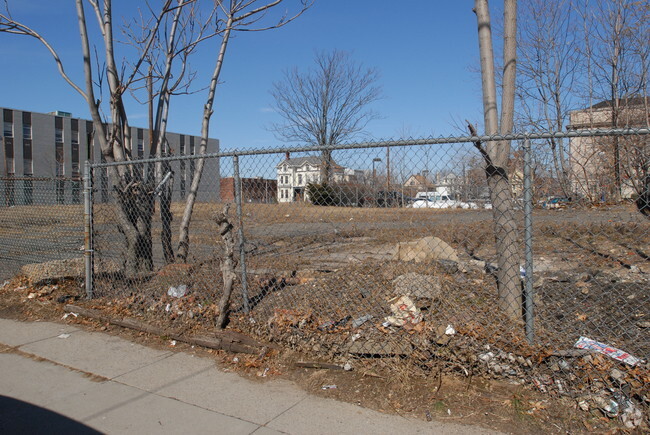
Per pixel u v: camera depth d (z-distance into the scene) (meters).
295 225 8.20
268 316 4.78
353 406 3.37
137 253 6.50
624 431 2.87
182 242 6.82
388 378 3.64
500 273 4.16
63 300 6.08
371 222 4.42
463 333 3.88
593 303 4.76
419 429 3.04
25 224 8.84
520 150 3.87
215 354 4.42
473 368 3.60
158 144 7.07
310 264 7.55
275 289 5.75
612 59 16.44
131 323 5.14
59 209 8.45
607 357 3.48
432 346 3.82
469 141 3.66
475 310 4.41
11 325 5.49
